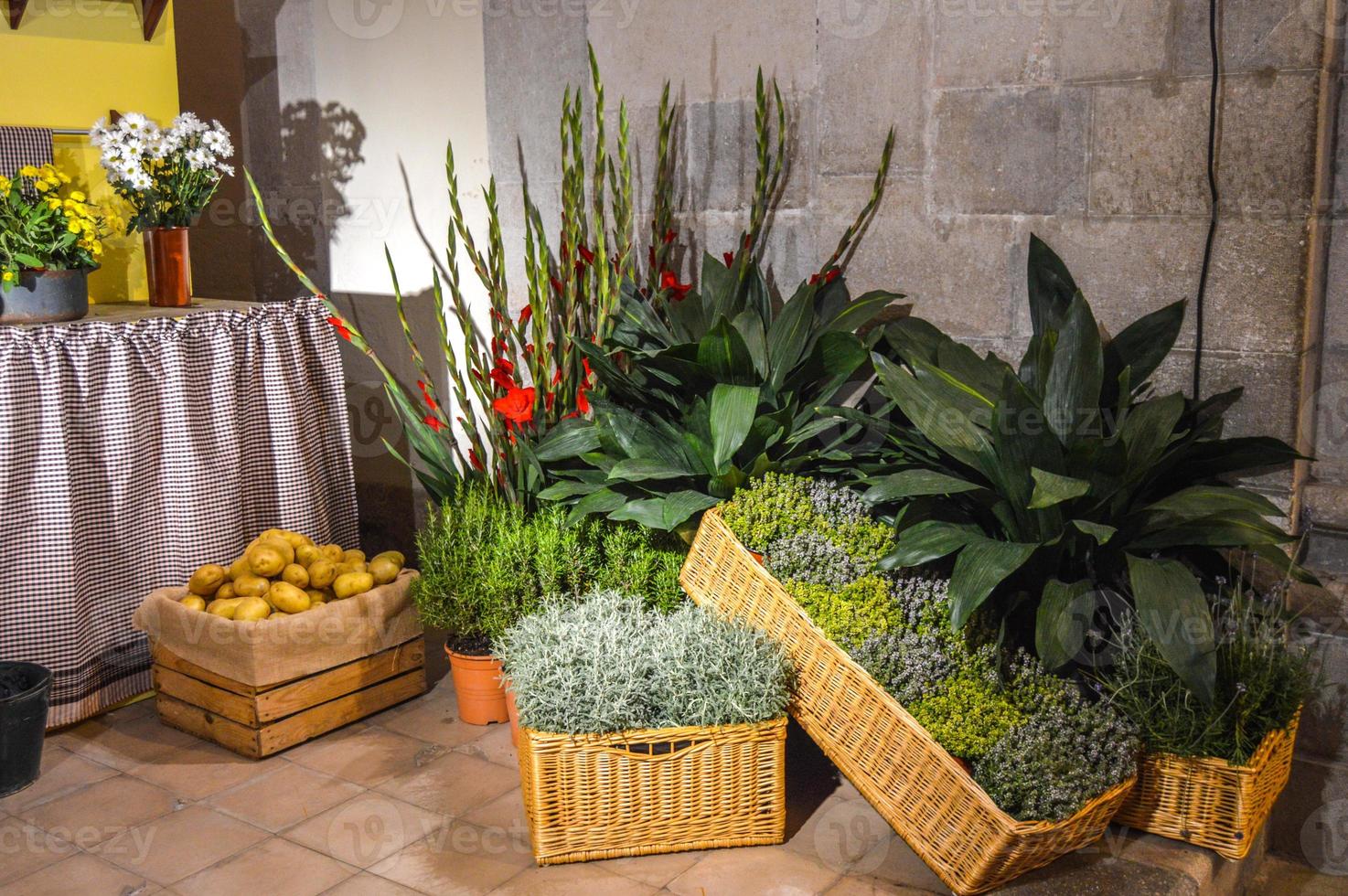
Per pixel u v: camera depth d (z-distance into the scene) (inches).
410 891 93.8
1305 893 104.6
